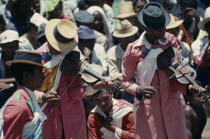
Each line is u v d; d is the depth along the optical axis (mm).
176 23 14945
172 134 11250
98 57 14672
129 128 12367
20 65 9586
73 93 11430
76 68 11297
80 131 11602
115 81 11344
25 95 9523
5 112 9383
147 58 11055
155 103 11180
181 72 10992
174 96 11305
